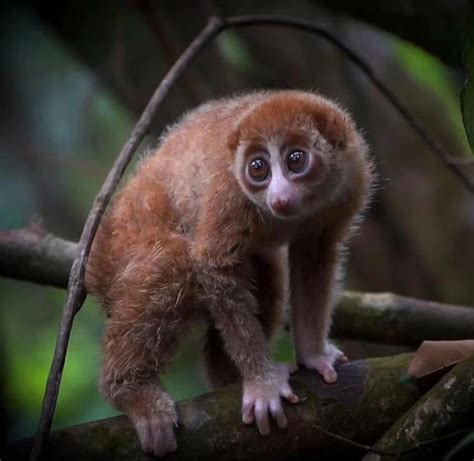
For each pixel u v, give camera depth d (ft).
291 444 21.04
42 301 44.16
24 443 21.20
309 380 21.66
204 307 23.89
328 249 24.89
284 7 39.37
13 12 41.37
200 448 21.15
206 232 23.52
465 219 40.57
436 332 28.99
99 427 21.40
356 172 24.43
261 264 25.62
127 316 23.27
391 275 40.47
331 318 25.35
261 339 22.91
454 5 32.53
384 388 21.06
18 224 45.11
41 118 46.60
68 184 46.62
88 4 37.06
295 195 22.97
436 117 41.78
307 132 23.48
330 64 39.58
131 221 24.53
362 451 20.97
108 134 48.57
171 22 37.45
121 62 37.96
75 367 41.37
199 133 24.84
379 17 33.71
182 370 37.55
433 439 19.03
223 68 38.42
